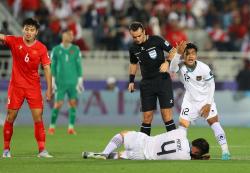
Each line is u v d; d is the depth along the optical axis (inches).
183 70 1748.3
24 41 1738.4
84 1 3860.7
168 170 1448.1
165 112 1871.3
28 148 2065.7
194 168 1476.4
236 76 3373.5
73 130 2674.7
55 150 2018.9
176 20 3558.1
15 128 2942.9
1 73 3326.8
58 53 2659.9
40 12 3651.6
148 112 1876.2
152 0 3791.8
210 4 3855.8
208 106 1738.4
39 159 1699.1
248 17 3821.4
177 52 1801.2
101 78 3403.1
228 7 3850.9
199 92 1748.3
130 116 3243.1
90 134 2640.3
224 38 3690.9
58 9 3762.3
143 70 1872.5
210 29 3764.8
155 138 1641.2
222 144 1722.4
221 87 3380.9
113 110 3250.5
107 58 3521.2
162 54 1855.3
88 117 3248.0
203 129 2938.0
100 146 2159.2
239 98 3260.3
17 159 1699.1
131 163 1558.8
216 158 1752.0
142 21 3636.8
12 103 1764.3
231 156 1827.0
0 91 3196.4
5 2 3806.6
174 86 3179.1
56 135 2588.6
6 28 2974.9
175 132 1631.4
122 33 3634.4
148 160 1616.6
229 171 1445.6
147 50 1846.7
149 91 1868.8
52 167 1514.5
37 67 1758.1
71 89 2667.3
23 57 1738.4
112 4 3823.8
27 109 3206.2
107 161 1610.5
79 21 3772.1
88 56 3508.9
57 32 3484.3
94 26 3715.6
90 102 3260.3
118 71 3499.0
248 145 2196.1
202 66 1733.5
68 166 1525.6
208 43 3624.5
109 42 3627.0
